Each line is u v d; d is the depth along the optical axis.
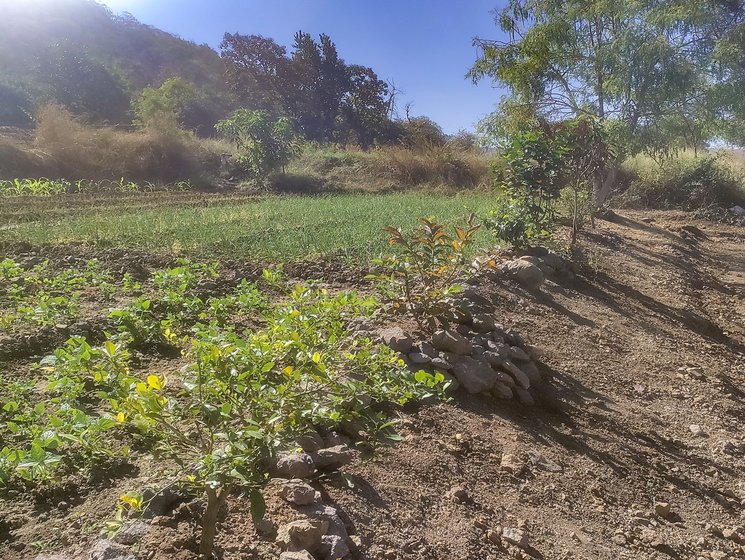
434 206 13.56
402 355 4.77
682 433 5.38
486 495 3.68
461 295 6.73
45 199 13.65
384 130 32.16
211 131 28.39
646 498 4.27
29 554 2.64
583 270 9.40
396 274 7.18
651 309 8.59
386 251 8.27
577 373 5.96
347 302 4.72
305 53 32.66
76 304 5.79
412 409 4.33
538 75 17.11
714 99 16.69
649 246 12.66
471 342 5.38
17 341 4.83
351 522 3.01
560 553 3.37
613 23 16.92
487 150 23.52
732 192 19.58
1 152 16.22
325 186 19.39
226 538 2.69
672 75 15.58
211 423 2.44
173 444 2.55
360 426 2.88
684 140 18.50
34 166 16.69
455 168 21.44
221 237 8.82
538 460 4.23
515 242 8.88
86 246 8.12
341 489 3.23
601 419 5.18
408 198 15.82
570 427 4.96
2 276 6.36
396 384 3.21
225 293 6.52
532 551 3.31
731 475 4.85
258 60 32.94
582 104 17.69
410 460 3.71
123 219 10.35
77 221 10.05
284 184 19.00
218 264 7.36
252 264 7.55
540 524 3.58
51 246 7.91
